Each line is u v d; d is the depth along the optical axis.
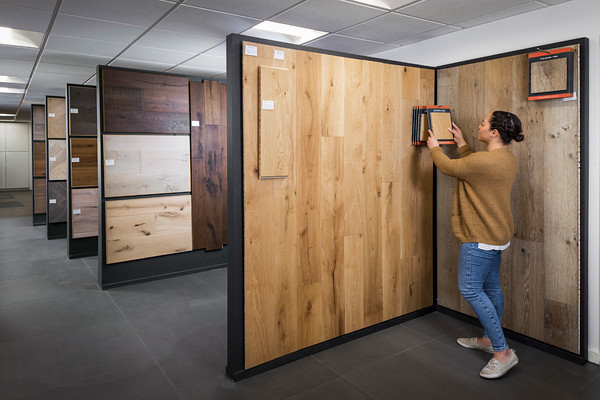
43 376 2.46
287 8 2.84
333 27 3.25
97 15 2.94
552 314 2.69
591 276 2.56
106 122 4.04
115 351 2.79
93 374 2.49
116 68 4.05
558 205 2.62
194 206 4.57
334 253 2.80
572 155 2.53
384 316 3.11
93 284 4.25
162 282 4.33
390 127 3.02
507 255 2.90
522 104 2.75
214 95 4.61
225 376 2.47
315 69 2.61
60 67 4.69
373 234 2.99
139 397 2.25
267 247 2.50
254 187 2.43
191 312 3.50
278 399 2.23
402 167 3.12
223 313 3.48
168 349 2.82
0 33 3.57
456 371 2.51
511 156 2.41
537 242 2.73
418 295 3.31
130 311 3.52
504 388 2.32
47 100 6.29
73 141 5.23
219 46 3.80
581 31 2.51
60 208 6.46
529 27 2.79
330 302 2.80
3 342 2.91
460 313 3.26
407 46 3.77
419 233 3.27
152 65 4.64
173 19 3.04
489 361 2.49
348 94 2.78
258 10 2.87
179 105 4.41
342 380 2.42
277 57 2.45
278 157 2.46
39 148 7.55
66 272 4.68
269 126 2.41
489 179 2.36
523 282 2.83
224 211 4.79
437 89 3.28
